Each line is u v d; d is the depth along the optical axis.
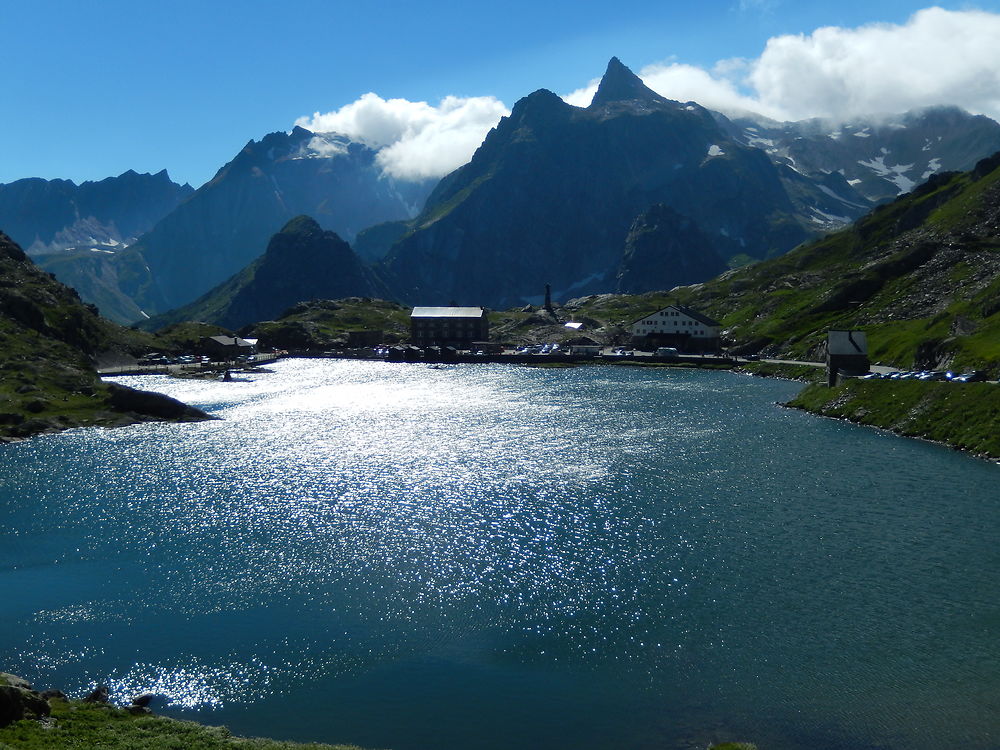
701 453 106.31
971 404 114.88
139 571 64.44
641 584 60.47
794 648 50.44
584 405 156.62
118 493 88.19
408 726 42.97
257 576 63.09
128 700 45.44
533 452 108.31
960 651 49.75
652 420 135.62
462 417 142.00
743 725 42.62
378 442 117.50
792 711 43.78
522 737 41.88
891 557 65.31
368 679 47.72
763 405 154.62
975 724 42.38
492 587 60.47
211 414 150.62
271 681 47.56
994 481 89.38
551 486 89.19
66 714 41.38
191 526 75.88
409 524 75.62
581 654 50.25
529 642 51.84
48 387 156.25
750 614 55.22
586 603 57.41
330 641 52.28
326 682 47.47
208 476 96.06
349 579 62.31
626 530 73.00
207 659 50.09
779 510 78.75
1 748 35.88
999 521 74.56
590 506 80.94
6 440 120.06
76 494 87.88
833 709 43.94
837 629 52.81
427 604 57.66
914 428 118.81
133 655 50.62
